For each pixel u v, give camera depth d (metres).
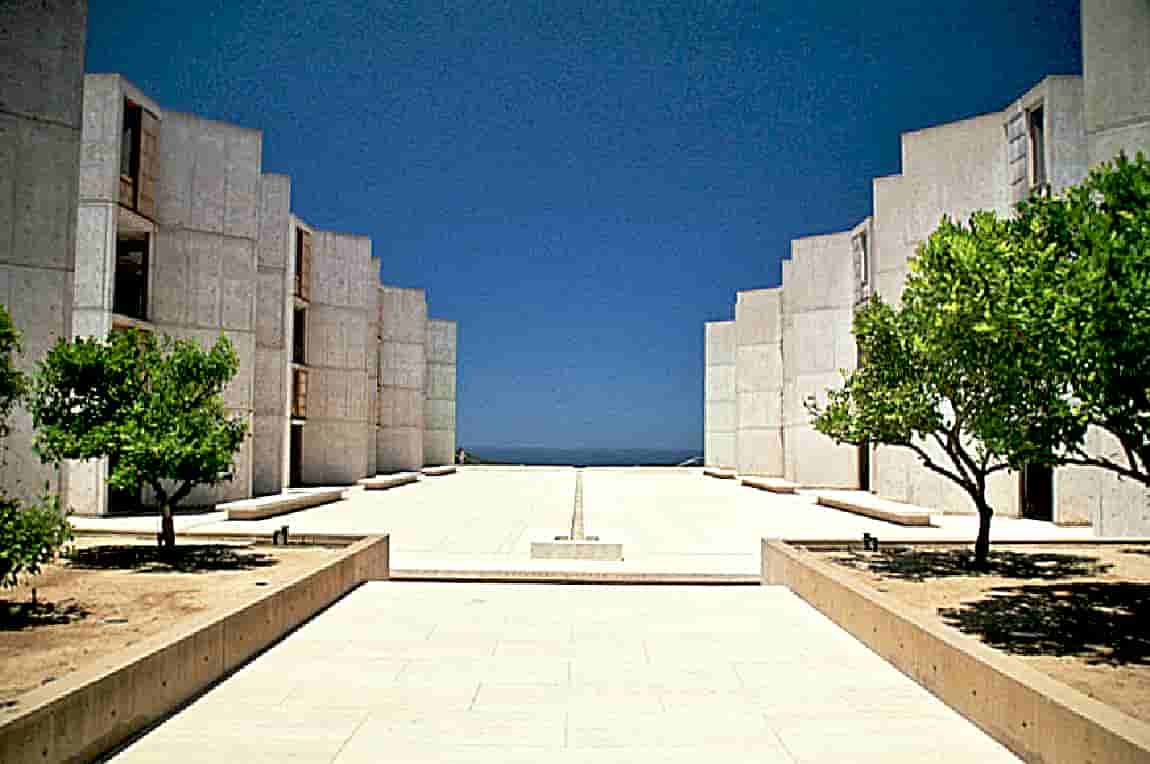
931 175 22.41
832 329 30.48
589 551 13.00
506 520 19.17
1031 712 4.86
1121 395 5.70
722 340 45.88
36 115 12.43
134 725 5.25
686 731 5.48
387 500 24.64
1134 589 8.66
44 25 12.50
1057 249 6.64
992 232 7.83
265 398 26.08
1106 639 6.59
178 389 9.98
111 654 5.52
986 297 6.98
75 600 7.81
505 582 11.29
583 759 5.00
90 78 18.86
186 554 10.85
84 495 18.11
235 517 18.09
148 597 7.95
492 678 6.64
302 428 30.83
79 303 18.48
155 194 20.89
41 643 6.22
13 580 6.77
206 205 21.89
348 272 31.75
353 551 10.47
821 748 5.18
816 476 30.47
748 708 5.94
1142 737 3.95
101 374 9.55
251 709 5.83
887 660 7.14
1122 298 5.14
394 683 6.47
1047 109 18.42
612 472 45.72
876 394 9.99
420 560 12.84
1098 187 6.10
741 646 7.69
